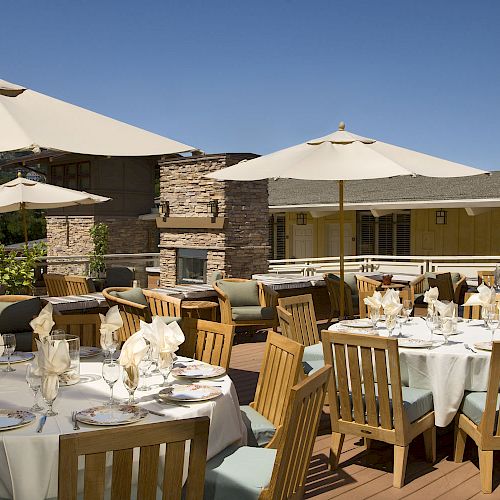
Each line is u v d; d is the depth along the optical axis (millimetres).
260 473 3143
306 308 6348
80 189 20719
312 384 2855
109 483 2834
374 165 6020
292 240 19750
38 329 4242
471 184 17281
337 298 9938
